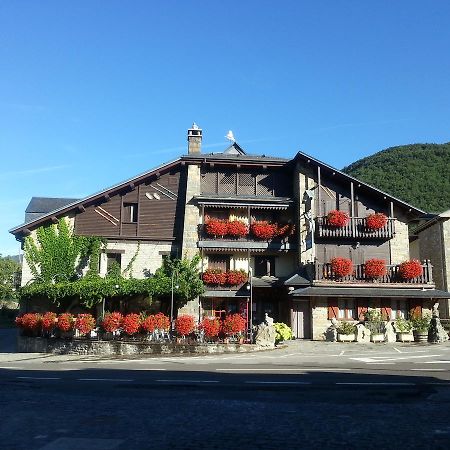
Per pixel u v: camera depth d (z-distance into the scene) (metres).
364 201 31.09
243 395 10.30
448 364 16.52
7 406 9.34
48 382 13.03
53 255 30.16
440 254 33.22
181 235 30.98
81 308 29.48
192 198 30.80
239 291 30.11
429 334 26.31
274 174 32.38
